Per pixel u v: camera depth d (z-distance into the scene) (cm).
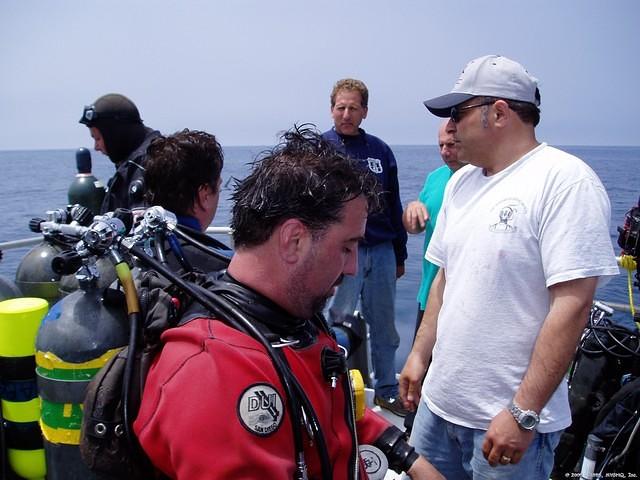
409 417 339
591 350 279
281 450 110
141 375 120
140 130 345
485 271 196
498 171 204
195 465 104
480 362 199
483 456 202
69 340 144
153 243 176
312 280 119
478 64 204
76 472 146
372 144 408
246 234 121
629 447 242
